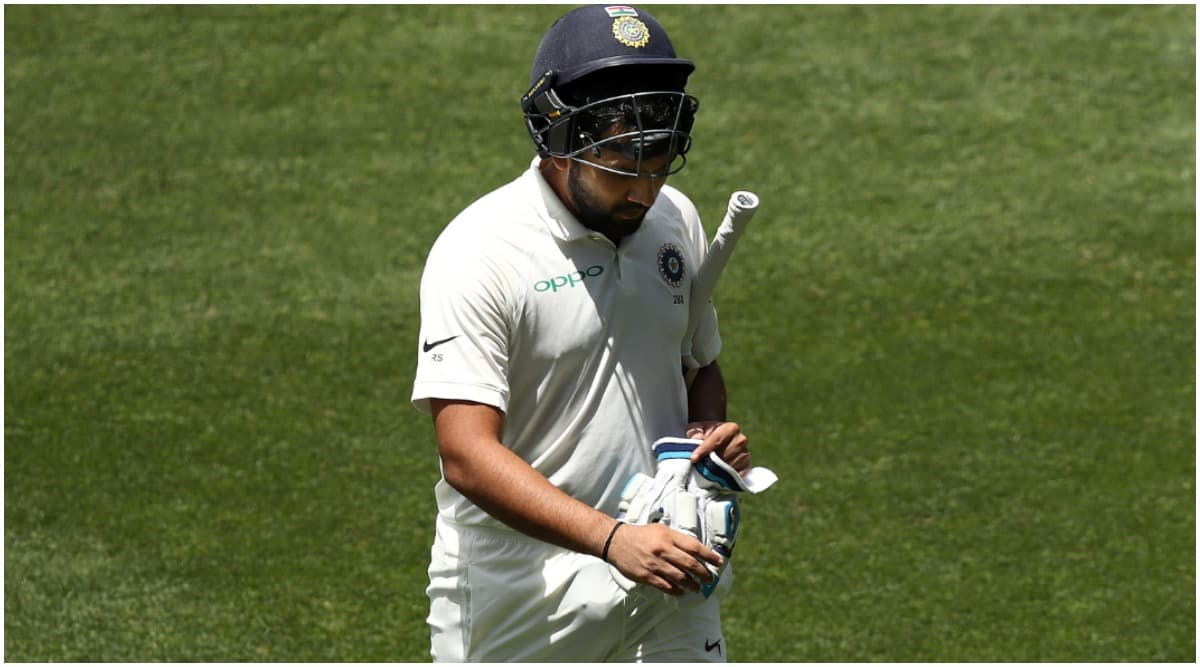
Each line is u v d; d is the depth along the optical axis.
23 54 33.19
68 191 28.55
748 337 24.61
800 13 35.16
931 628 17.73
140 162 29.55
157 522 19.61
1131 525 19.91
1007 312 25.41
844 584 18.61
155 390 22.88
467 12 35.06
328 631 17.44
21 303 25.05
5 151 29.73
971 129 31.06
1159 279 26.45
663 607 10.91
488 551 11.02
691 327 11.17
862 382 23.41
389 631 17.48
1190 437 22.00
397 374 23.48
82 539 19.16
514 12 35.09
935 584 18.62
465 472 9.90
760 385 23.31
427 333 10.13
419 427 22.16
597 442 10.59
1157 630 17.69
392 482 20.73
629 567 9.58
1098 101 32.12
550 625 10.95
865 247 27.22
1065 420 22.44
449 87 32.19
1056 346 24.47
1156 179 29.50
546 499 9.70
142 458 21.14
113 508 19.89
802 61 33.28
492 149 30.00
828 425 22.28
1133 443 21.88
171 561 18.75
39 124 30.70
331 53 33.44
